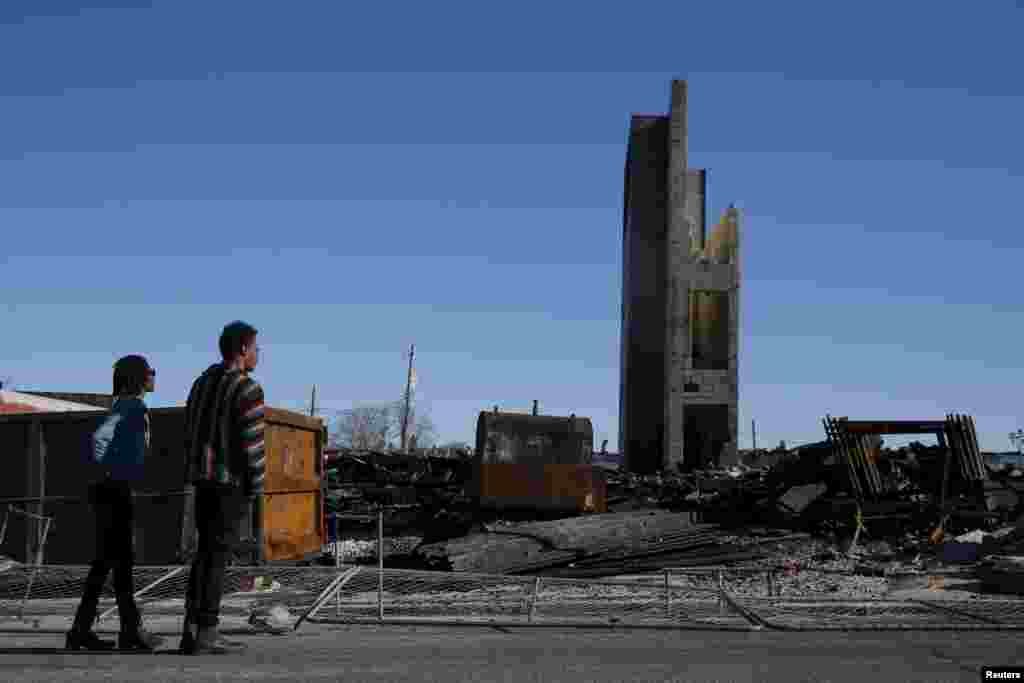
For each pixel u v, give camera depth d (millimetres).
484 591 14164
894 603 10797
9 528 13508
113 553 6367
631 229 54688
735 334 50781
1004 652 6590
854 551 19703
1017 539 17953
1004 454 34156
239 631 8000
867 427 22359
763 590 13812
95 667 5242
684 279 50594
